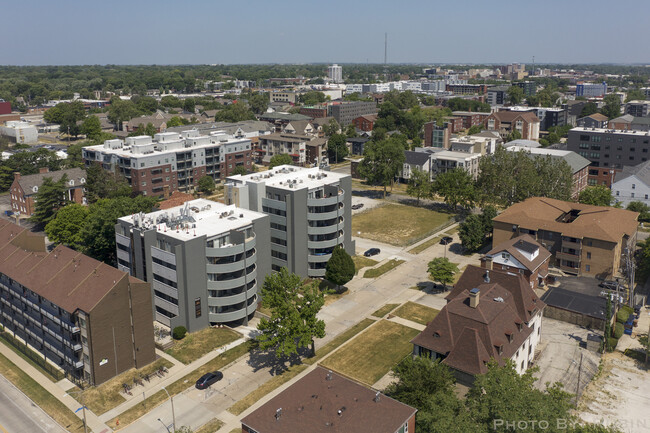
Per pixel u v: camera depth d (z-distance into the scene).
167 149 196.62
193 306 101.12
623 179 175.38
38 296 95.19
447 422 58.81
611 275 122.31
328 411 61.81
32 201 174.75
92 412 79.94
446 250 147.50
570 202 148.88
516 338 81.81
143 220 109.25
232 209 117.19
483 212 150.75
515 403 58.59
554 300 108.31
